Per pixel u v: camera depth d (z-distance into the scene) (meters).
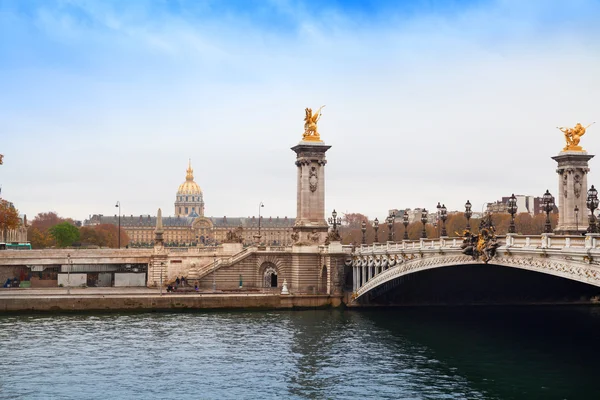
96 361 83.75
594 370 77.69
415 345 93.31
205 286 144.25
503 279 122.38
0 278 157.12
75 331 103.06
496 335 99.94
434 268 109.94
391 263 114.88
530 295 133.62
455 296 133.00
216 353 88.62
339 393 70.56
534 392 69.12
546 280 121.81
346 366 81.62
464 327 107.62
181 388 72.44
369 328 107.50
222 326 109.25
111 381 74.94
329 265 135.62
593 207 81.44
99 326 107.94
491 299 134.25
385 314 124.12
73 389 71.81
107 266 155.25
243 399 68.69
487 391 70.12
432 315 121.94
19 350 89.25
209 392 71.06
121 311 123.75
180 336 100.06
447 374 77.19
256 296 130.00
